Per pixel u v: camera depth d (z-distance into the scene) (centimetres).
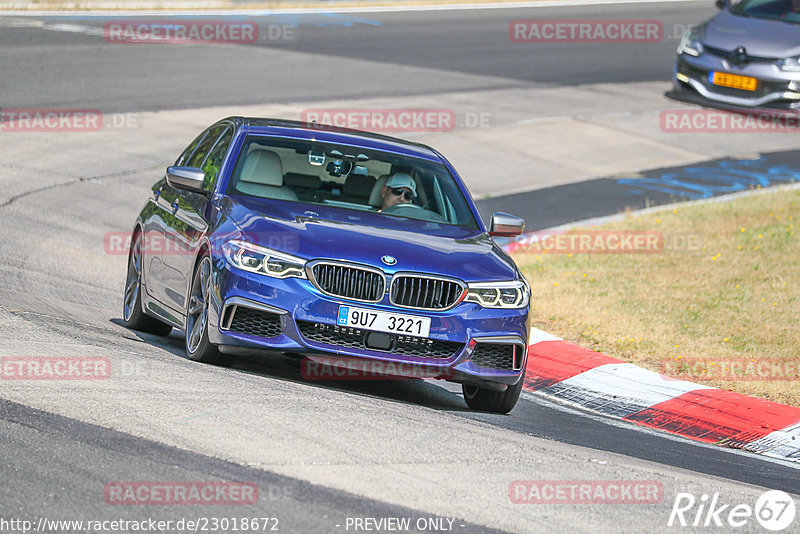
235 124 3203
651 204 6172
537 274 4781
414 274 2605
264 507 1725
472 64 9531
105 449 1920
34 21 9625
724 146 7512
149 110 7050
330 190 2977
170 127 6744
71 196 5319
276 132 3148
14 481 1747
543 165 6894
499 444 2288
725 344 3856
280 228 2664
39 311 3183
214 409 2203
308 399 2405
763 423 3106
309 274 2567
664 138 7650
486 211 5856
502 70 9388
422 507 1812
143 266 3272
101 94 7306
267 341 2562
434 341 2627
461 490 1927
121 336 3045
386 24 11044
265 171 2970
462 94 8412
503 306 2686
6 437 1931
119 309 3675
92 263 4275
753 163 7131
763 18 7538
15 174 5544
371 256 2605
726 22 7538
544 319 4109
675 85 7625
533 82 9044
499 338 2669
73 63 8062
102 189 5522
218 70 8331
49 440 1938
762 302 4366
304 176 2991
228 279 2589
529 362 3588
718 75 7294
